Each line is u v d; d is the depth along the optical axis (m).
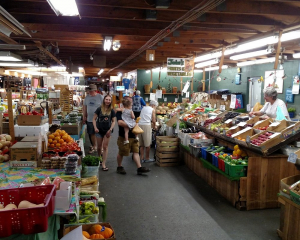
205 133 6.80
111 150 8.94
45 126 5.12
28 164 3.60
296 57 8.09
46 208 1.97
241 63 10.79
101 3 4.24
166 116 10.34
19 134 4.75
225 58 10.58
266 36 5.97
